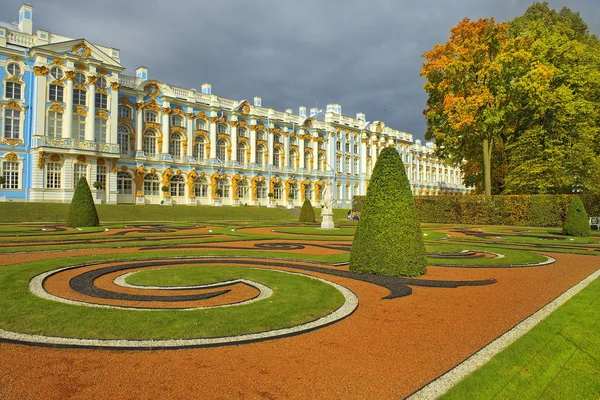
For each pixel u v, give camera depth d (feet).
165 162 196.24
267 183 241.55
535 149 136.05
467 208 151.64
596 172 135.74
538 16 161.17
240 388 16.28
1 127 150.71
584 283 38.09
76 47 164.96
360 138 302.66
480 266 47.60
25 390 15.84
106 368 17.98
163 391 15.93
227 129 225.76
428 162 367.04
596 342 21.93
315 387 16.48
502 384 16.97
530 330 23.80
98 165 169.58
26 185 154.92
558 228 128.16
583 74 136.15
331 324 24.90
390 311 28.12
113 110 174.50
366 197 42.42
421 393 16.02
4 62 151.23
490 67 125.29
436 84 142.00
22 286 32.71
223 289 33.53
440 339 22.40
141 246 61.62
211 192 214.69
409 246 40.50
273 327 23.72
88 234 78.43
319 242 72.02
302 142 263.90
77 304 27.91
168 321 24.41
